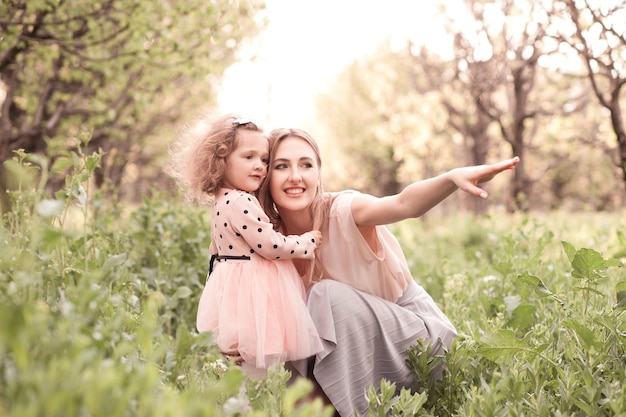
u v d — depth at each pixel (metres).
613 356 2.30
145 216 4.44
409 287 3.05
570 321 2.34
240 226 2.65
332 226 2.84
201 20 6.23
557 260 4.55
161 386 1.81
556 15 6.09
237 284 2.64
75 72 7.09
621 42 5.50
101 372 1.36
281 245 2.63
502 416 1.99
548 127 12.37
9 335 1.23
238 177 2.77
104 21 6.26
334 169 24.77
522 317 3.21
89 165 2.46
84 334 1.57
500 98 13.75
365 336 2.71
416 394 2.20
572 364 2.32
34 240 1.65
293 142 2.83
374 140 22.14
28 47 6.14
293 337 2.58
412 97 17.11
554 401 2.18
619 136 5.96
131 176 15.41
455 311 3.68
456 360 2.62
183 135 3.05
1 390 1.30
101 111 7.25
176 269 4.19
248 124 2.80
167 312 3.66
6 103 6.99
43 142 7.89
